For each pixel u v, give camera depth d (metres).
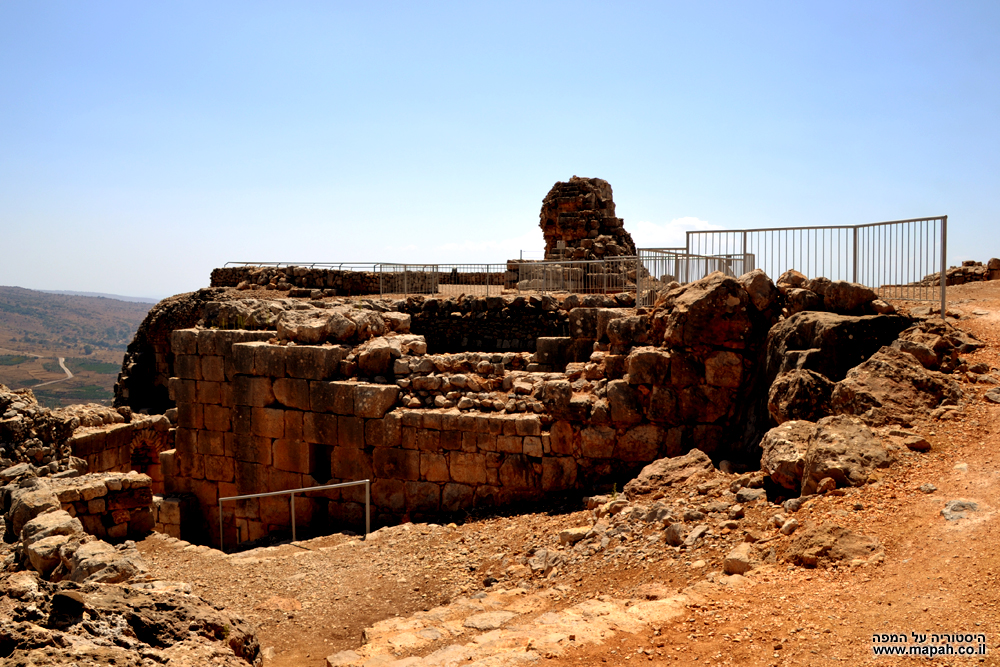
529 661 5.55
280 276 30.88
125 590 5.75
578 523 10.36
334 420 13.94
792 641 5.31
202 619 5.71
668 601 6.41
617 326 13.00
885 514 6.98
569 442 12.46
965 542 6.14
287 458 14.45
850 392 9.22
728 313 11.73
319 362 14.07
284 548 11.34
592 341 14.62
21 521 9.52
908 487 7.39
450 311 19.97
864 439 8.19
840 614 5.58
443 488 13.18
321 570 9.95
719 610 6.08
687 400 11.88
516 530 10.89
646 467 10.80
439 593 8.97
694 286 12.34
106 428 15.44
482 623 7.25
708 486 9.45
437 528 11.75
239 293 29.22
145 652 4.71
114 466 15.51
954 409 8.91
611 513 9.84
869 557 6.39
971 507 6.68
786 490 8.53
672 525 8.34
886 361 9.59
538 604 7.76
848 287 11.12
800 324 10.62
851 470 7.77
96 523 10.88
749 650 5.30
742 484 9.05
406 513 13.40
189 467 15.86
